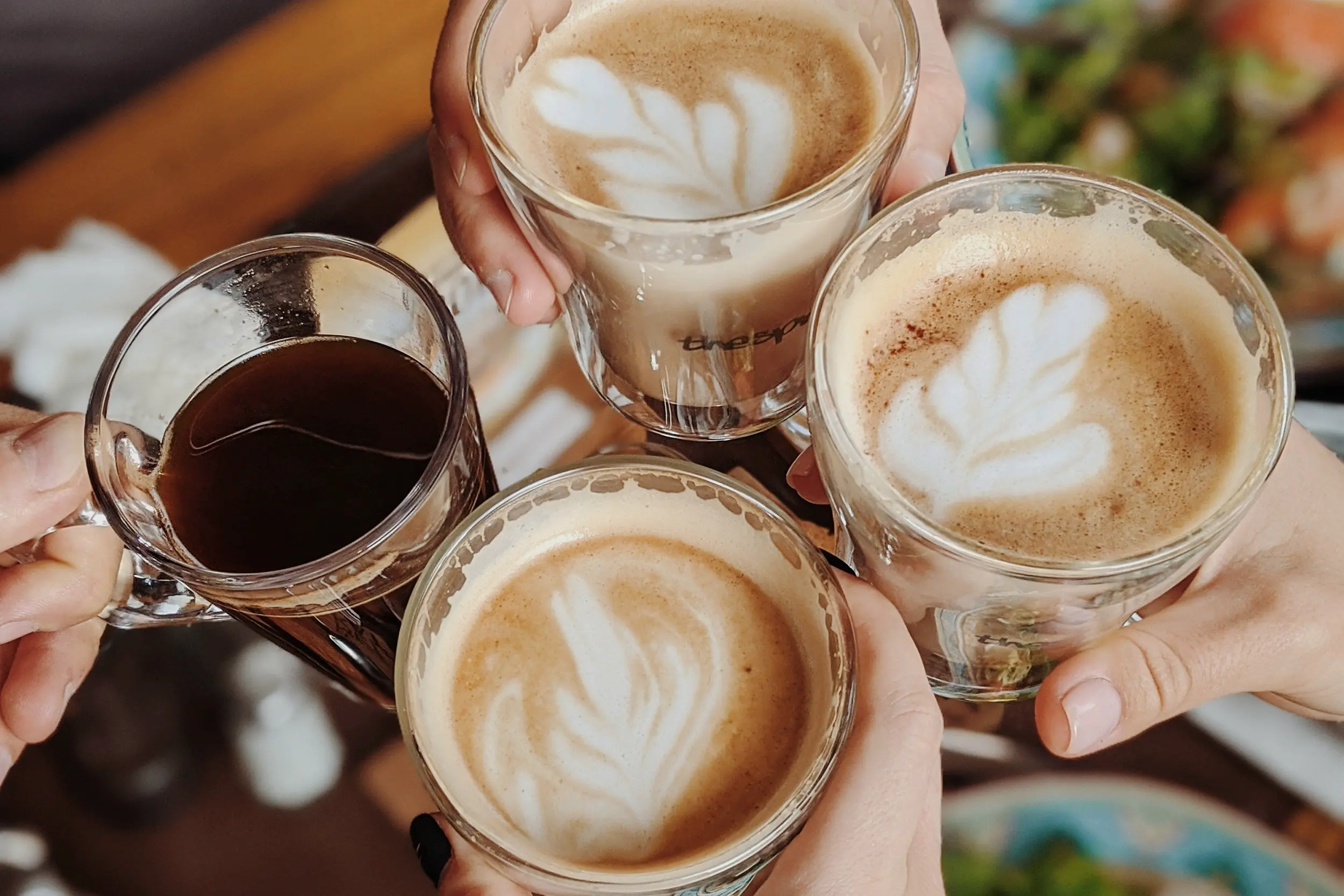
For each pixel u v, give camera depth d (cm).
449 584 37
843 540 39
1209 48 56
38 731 43
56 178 52
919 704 35
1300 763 42
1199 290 37
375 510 39
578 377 48
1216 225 54
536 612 38
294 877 43
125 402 39
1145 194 37
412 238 49
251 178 50
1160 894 41
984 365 38
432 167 46
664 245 38
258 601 37
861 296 38
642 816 36
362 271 40
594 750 36
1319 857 41
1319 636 39
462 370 38
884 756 35
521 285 43
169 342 40
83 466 40
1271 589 40
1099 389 37
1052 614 35
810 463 44
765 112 41
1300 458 42
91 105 67
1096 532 35
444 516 38
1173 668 38
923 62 47
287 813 43
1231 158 55
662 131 41
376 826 43
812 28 43
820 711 36
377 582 38
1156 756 43
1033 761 43
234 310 40
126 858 43
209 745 44
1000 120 56
